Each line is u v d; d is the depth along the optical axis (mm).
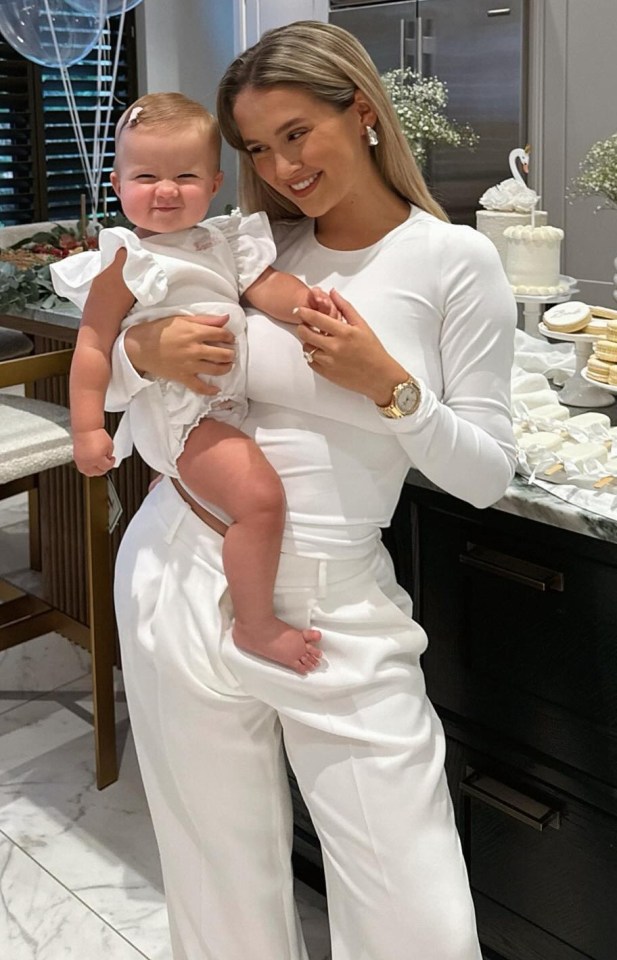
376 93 1278
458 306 1293
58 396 2850
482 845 1707
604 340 1816
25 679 2826
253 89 1242
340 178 1266
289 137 1247
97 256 1400
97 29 2891
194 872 1514
